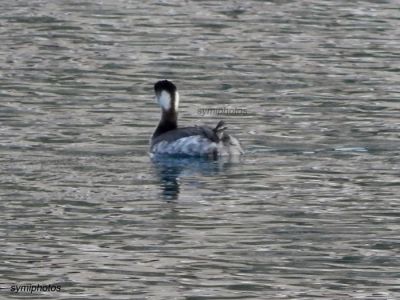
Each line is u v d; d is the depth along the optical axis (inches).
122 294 837.2
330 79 1467.8
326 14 1830.7
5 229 959.6
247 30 1724.9
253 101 1373.0
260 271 877.8
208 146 1147.9
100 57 1567.4
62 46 1621.6
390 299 830.5
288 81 1456.7
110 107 1342.3
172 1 1923.0
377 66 1533.0
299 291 843.4
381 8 1878.7
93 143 1202.0
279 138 1222.3
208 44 1642.5
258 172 1107.3
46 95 1384.1
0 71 1488.7
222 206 1015.0
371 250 917.2
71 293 837.8
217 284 855.1
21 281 858.8
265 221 978.7
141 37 1676.9
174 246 925.2
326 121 1286.9
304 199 1031.6
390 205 1016.9
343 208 1008.9
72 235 948.0
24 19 1775.3
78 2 1898.4
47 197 1034.7
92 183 1073.5
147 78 1470.2
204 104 1363.2
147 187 1064.8
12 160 1136.8
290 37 1684.3
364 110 1330.0
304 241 936.3
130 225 969.5
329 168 1119.6
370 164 1131.9
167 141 1160.8
